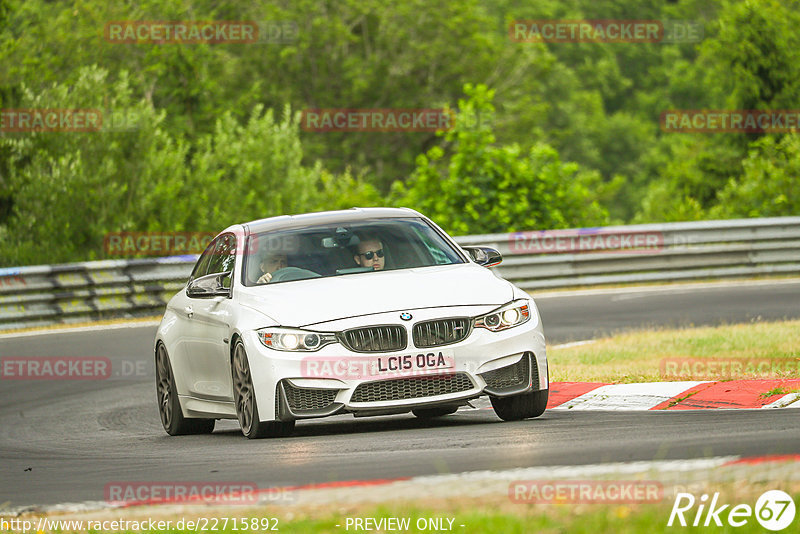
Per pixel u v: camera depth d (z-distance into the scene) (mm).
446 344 28203
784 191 110500
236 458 26234
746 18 151000
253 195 108625
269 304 29484
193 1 180750
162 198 99250
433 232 33438
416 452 24688
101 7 146250
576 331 56531
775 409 28750
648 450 22484
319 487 20641
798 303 62688
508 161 96562
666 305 66062
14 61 109812
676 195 158875
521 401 29734
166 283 74125
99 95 100688
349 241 32312
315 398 28156
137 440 34062
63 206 92625
